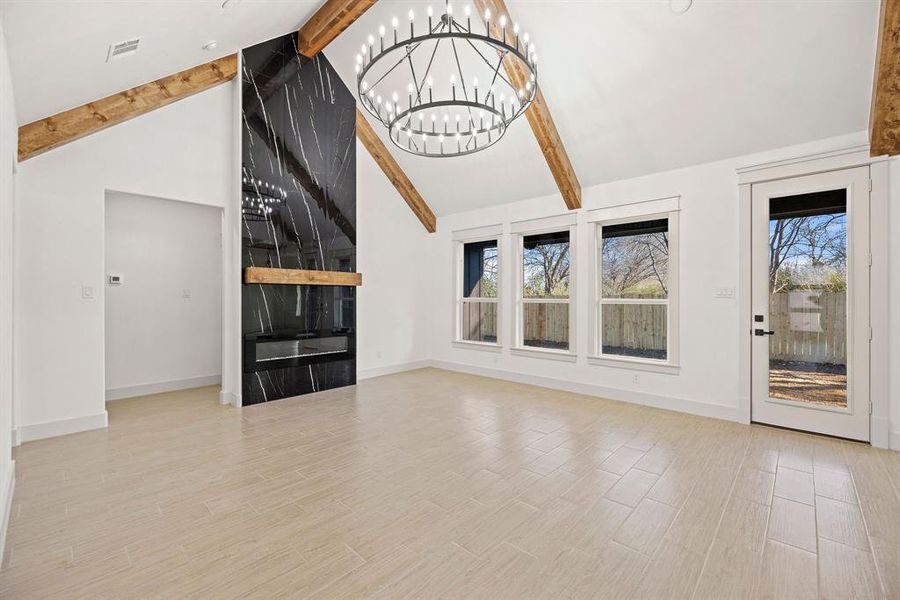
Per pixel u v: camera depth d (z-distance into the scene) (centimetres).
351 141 539
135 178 387
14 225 329
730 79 346
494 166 547
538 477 271
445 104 313
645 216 452
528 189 547
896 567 182
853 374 335
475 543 200
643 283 473
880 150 316
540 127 445
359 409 430
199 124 425
